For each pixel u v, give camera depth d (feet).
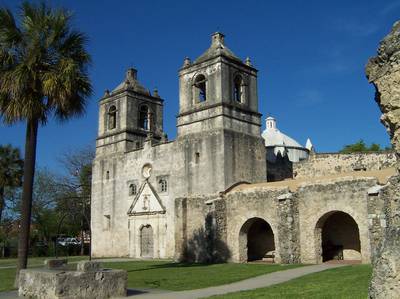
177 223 120.67
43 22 68.80
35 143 68.49
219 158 121.39
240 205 110.73
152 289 58.95
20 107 66.64
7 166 158.71
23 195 66.54
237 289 56.65
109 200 151.53
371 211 82.94
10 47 67.56
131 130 153.28
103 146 158.71
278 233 99.66
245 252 109.81
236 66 132.77
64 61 68.39
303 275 69.56
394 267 21.03
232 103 128.06
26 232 65.67
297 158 200.64
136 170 144.66
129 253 140.87
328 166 135.13
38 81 68.08
